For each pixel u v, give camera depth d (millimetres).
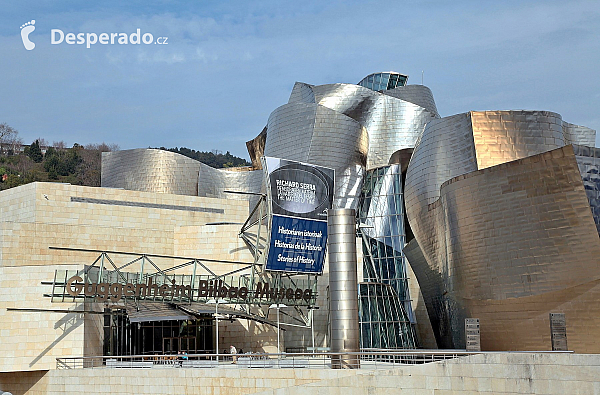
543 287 35594
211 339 49406
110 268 51312
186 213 58469
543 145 48406
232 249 52438
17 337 39656
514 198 36281
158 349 47438
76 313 39781
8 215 54906
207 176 80312
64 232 50375
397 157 70375
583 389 21594
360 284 53719
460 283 41219
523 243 36125
